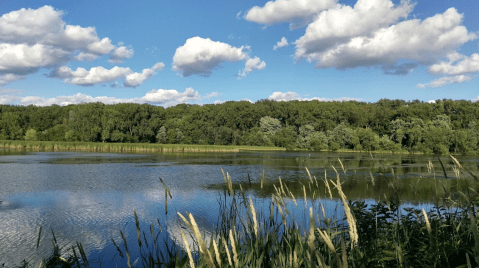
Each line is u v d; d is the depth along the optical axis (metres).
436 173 26.53
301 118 92.62
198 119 96.81
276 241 2.84
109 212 15.01
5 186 21.70
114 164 37.19
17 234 11.91
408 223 4.10
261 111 96.50
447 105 84.19
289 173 29.64
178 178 26.22
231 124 93.62
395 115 84.56
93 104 86.56
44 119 97.12
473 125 74.31
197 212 14.77
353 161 44.31
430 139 64.44
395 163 40.09
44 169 31.12
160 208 15.74
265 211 8.10
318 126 87.38
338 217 5.62
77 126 80.12
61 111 100.62
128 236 11.31
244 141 89.25
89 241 11.09
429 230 2.69
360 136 77.25
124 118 90.06
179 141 92.62
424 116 80.00
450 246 2.89
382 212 4.32
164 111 105.19
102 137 81.44
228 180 3.49
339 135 78.56
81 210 15.41
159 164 38.19
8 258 9.65
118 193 19.70
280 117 100.19
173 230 11.09
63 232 12.14
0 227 12.77
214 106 110.88
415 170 30.66
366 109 91.50
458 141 63.16
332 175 27.41
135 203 16.95
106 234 11.80
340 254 2.78
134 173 29.14
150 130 92.12
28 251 10.24
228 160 45.69
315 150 80.62
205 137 90.81
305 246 2.91
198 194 19.34
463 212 3.49
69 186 21.95
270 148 83.25
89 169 31.80
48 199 17.95
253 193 18.28
